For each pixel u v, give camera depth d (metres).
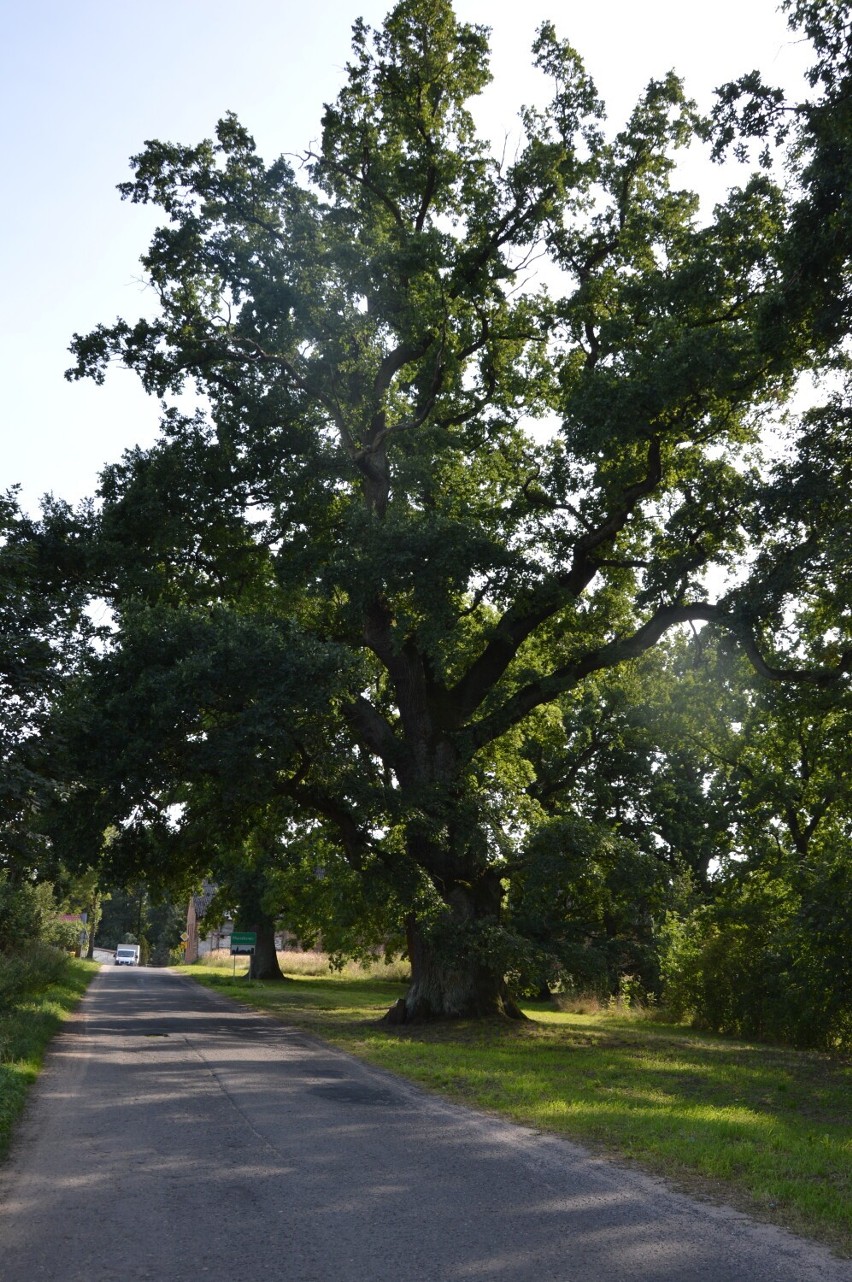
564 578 25.72
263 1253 6.29
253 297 24.03
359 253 23.22
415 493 24.03
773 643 22.59
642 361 21.39
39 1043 16.41
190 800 24.95
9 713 15.30
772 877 28.67
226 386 24.75
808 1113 12.56
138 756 20.27
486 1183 8.15
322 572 22.05
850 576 17.98
